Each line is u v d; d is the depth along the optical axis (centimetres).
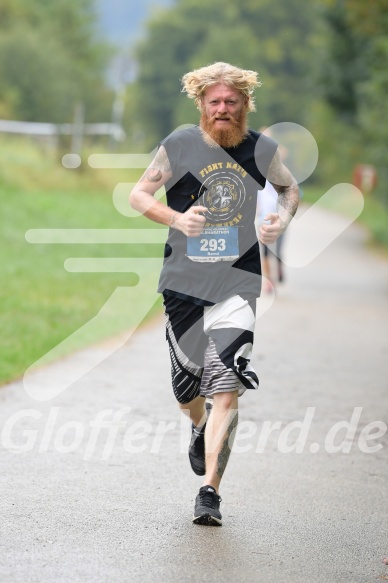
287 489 1295
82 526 1105
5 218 4812
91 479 1289
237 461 1423
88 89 12512
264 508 1212
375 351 2339
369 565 1032
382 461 1452
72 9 15700
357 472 1390
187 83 1152
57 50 11125
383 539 1117
